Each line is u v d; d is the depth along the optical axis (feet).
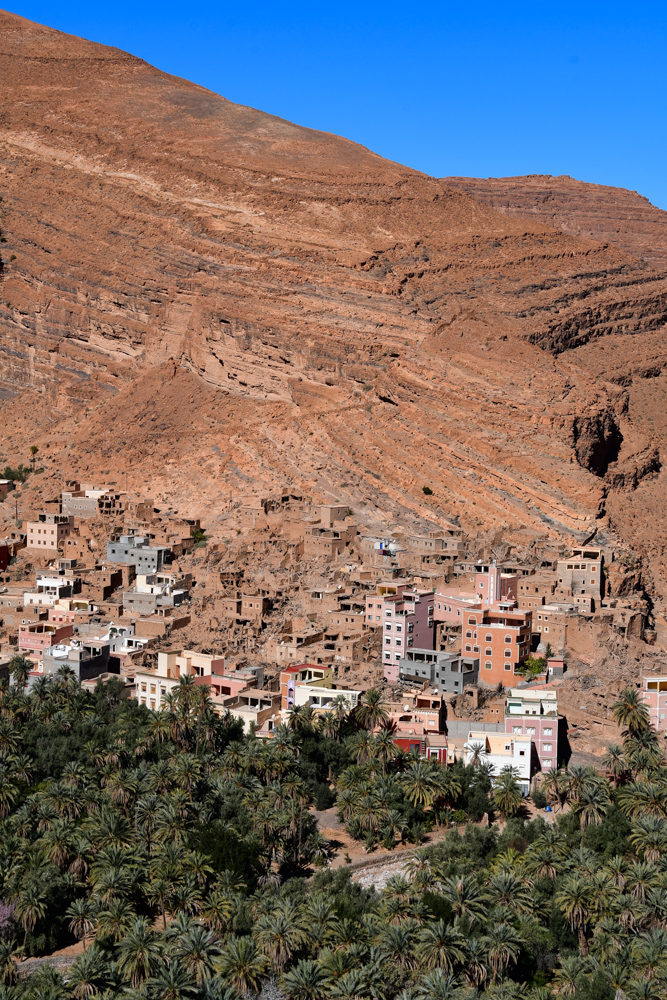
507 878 466.29
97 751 570.87
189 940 428.15
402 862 515.09
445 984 410.72
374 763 561.84
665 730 624.18
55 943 463.01
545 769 590.96
